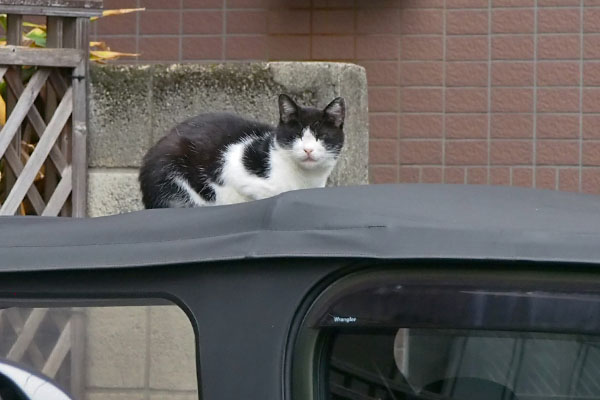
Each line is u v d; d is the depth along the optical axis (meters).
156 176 8.49
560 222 3.25
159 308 3.21
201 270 3.17
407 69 12.58
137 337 3.24
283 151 8.47
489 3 12.47
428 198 3.53
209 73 9.03
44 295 3.34
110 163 9.04
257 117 9.05
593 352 2.90
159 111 9.04
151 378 3.21
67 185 8.81
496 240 3.02
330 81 9.00
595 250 2.95
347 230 3.12
